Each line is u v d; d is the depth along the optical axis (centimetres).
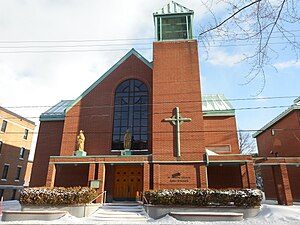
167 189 1708
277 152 2938
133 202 2031
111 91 2484
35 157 2491
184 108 2102
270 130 3127
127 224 1319
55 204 1642
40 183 2391
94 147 2302
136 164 2031
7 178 3766
